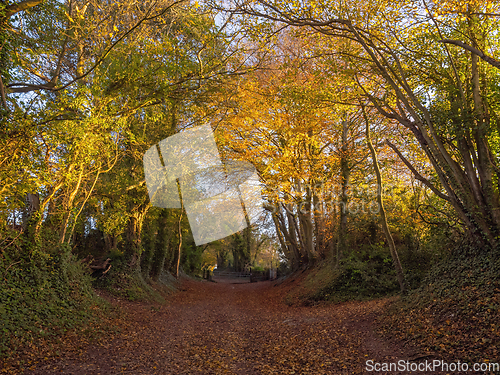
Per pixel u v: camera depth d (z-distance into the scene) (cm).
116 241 1909
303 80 1390
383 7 1026
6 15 704
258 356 768
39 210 1035
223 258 5822
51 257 1077
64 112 930
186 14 967
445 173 995
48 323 810
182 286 2481
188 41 1045
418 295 954
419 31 1057
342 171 1742
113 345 809
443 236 1132
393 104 1288
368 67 1226
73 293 1090
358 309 1179
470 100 1008
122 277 1595
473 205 905
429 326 727
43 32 981
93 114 976
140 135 1388
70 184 1134
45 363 615
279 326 1121
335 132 1791
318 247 2197
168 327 1109
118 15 1050
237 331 1071
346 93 1213
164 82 891
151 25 1101
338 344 807
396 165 1803
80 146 1012
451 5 912
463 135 955
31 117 828
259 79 1428
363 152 1806
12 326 686
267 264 5059
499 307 627
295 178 1777
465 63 1024
